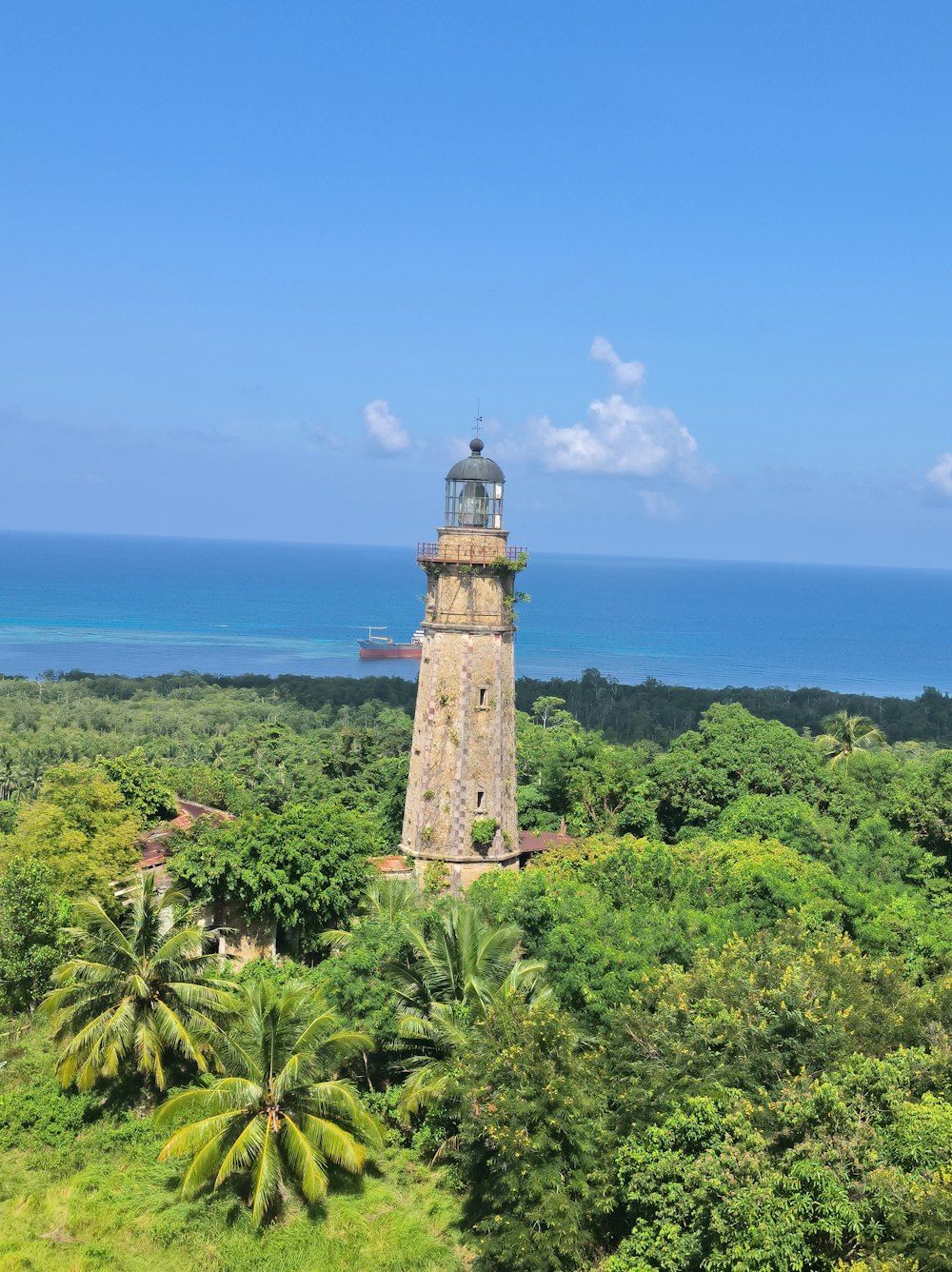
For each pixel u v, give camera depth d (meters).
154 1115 35.53
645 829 71.25
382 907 48.12
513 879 51.28
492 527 58.97
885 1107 27.97
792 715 183.12
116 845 52.72
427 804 58.09
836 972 34.84
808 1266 26.19
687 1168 27.61
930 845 63.88
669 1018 33.09
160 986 40.19
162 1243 34.31
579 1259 30.23
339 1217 35.69
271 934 51.03
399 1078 41.53
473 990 37.78
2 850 53.16
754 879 48.06
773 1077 30.56
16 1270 32.66
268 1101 35.78
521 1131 30.72
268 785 81.50
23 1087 41.06
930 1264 23.95
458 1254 34.34
